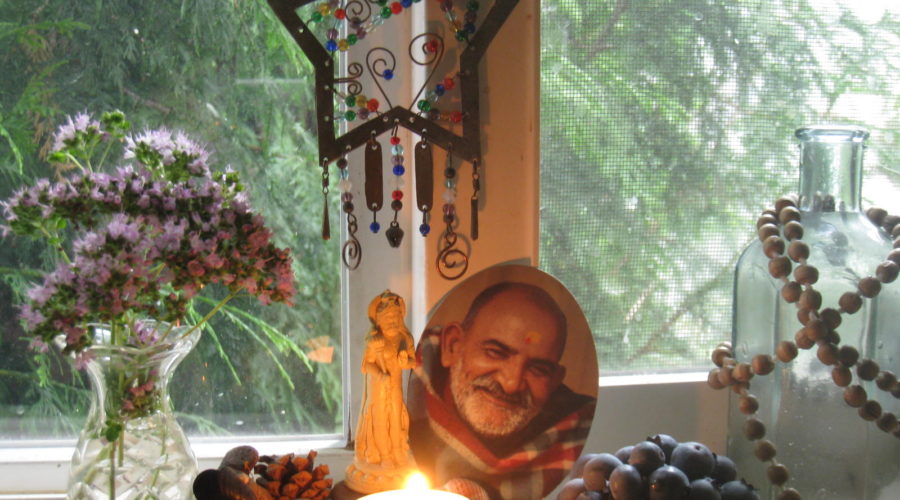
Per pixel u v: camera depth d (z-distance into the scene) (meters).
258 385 1.08
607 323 1.10
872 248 0.92
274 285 0.86
